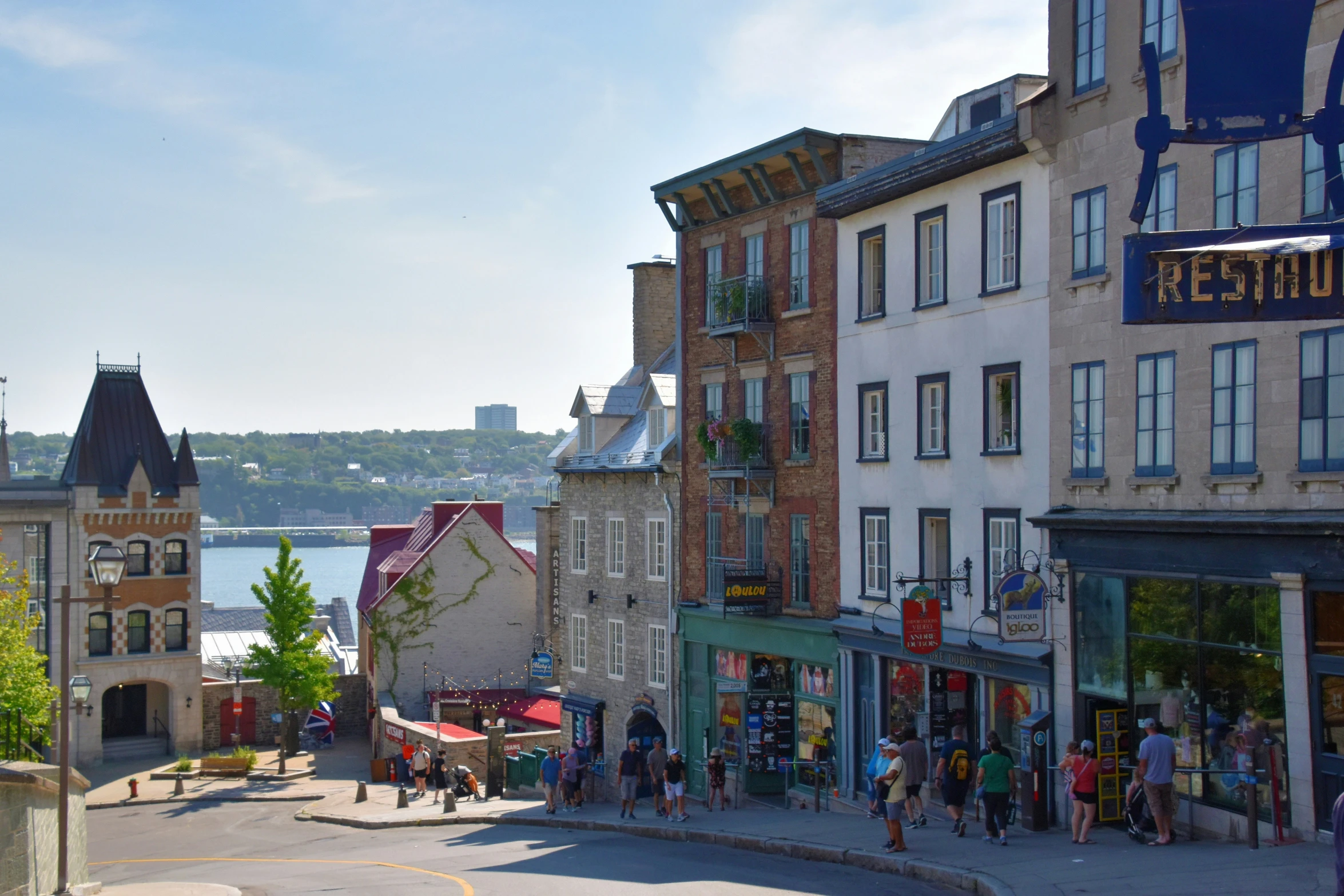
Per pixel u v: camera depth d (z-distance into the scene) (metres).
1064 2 22.67
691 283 36.00
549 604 56.00
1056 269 22.95
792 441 31.47
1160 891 14.43
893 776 19.31
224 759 49.91
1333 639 17.30
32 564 52.50
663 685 36.97
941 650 25.50
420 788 41.84
